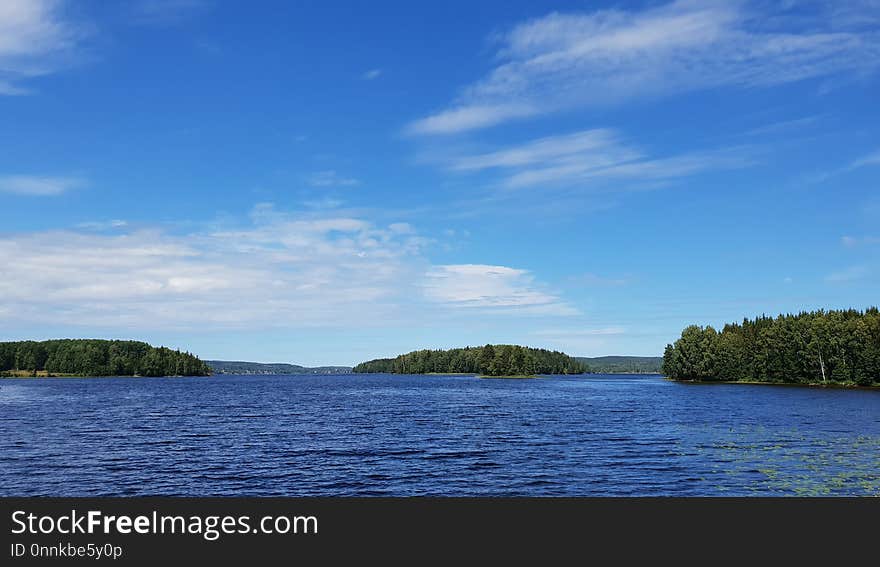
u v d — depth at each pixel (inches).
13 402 5044.3
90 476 1647.4
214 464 1831.9
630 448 2102.6
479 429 2797.7
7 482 1565.0
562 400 5226.4
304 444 2282.2
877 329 6358.3
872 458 1834.4
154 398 5802.2
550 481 1561.3
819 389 6496.1
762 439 2294.5
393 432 2689.5
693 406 4212.6
